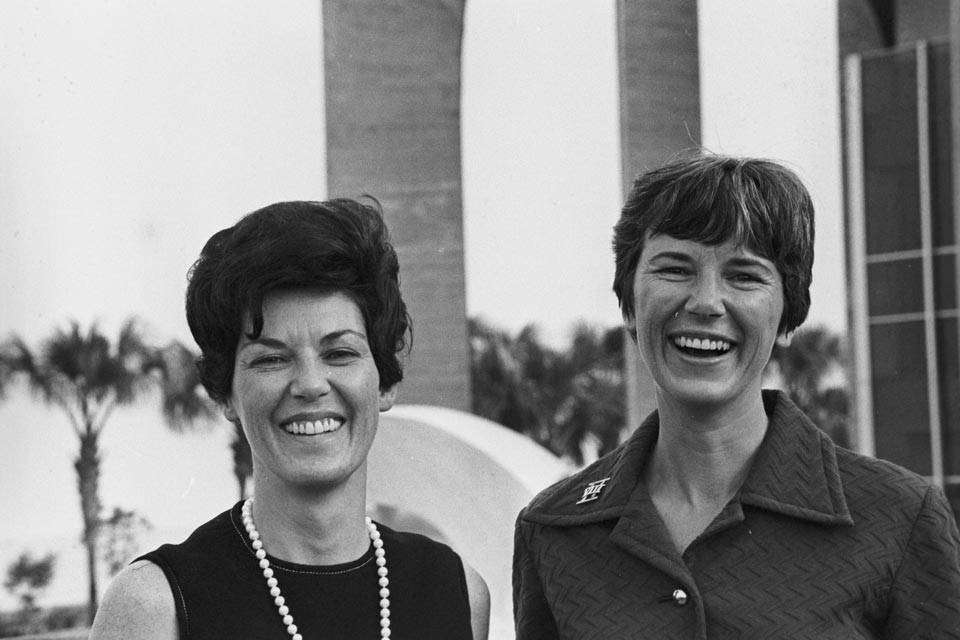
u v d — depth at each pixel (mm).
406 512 8664
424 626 2475
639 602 2502
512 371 34406
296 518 2398
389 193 16500
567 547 2633
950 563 2404
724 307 2480
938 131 20453
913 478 2498
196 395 27469
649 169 2619
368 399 2385
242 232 2369
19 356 26734
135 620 2270
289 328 2336
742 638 2402
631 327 2664
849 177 21062
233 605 2332
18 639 23438
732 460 2564
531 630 2684
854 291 21062
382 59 16531
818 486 2486
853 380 21406
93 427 27172
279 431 2361
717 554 2486
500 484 8211
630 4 16297
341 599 2406
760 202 2459
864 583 2404
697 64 16719
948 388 20594
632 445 2678
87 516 26922
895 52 20875
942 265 20469
